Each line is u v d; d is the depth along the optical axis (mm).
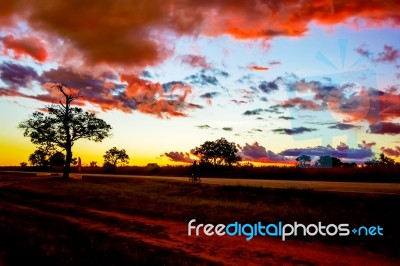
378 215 14773
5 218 16156
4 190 31938
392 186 23172
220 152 61844
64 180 42156
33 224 14898
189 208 18734
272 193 21594
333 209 16703
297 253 10672
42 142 45156
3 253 10008
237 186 24375
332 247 11242
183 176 48812
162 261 9344
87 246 10812
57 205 21578
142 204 20688
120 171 72562
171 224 15203
